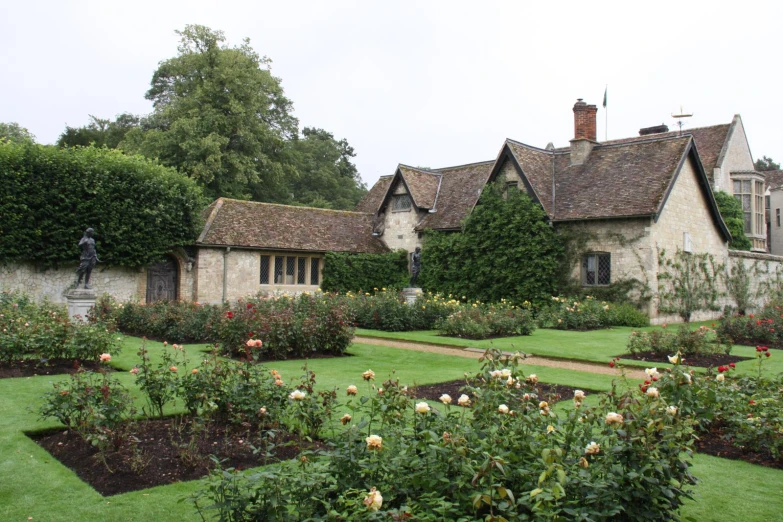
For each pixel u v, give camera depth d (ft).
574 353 43.47
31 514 14.80
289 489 11.87
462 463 12.34
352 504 11.32
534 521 11.20
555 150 91.25
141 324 52.42
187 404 21.31
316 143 171.12
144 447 19.15
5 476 17.22
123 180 73.82
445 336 54.34
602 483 11.78
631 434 12.91
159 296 78.33
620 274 71.77
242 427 20.80
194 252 79.71
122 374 32.60
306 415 18.29
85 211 70.49
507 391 16.43
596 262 74.38
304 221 92.07
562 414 23.97
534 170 81.71
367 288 89.81
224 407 20.98
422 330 60.80
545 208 77.46
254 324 39.63
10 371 32.30
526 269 76.59
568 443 13.78
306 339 41.11
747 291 88.48
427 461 12.70
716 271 82.38
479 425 14.71
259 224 85.92
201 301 78.23
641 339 43.01
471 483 11.89
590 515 11.44
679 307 74.43
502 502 11.41
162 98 128.26
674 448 13.05
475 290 81.71
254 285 82.84
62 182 69.26
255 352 22.20
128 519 14.53
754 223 104.53
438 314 62.18
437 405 25.63
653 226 69.97
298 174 135.64
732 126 103.65
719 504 16.10
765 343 51.83
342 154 195.00
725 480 17.85
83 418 19.20
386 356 42.52
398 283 91.97
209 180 106.01
